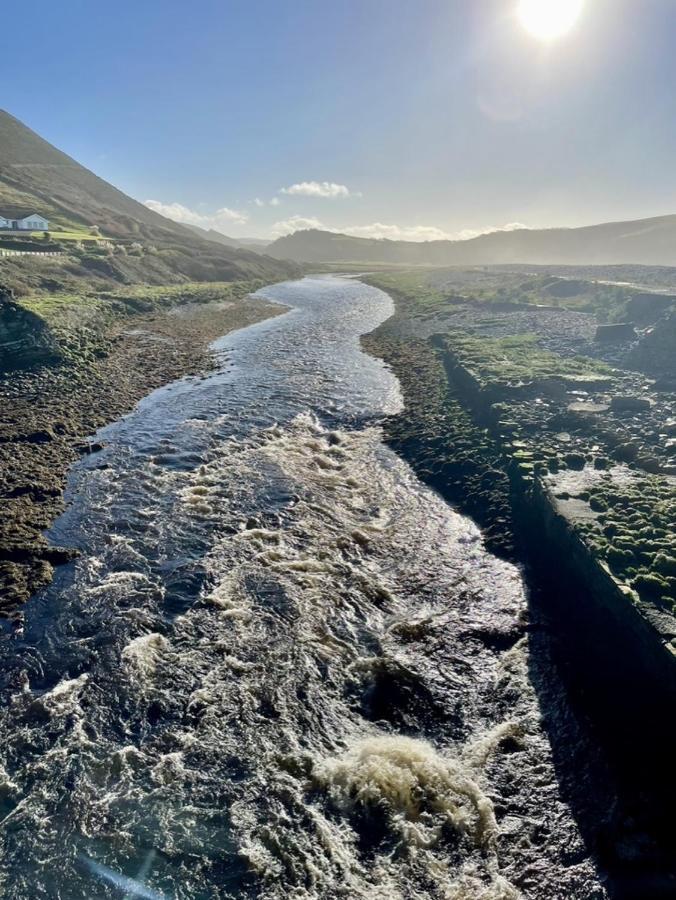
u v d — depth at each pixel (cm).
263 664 1263
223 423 2784
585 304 5375
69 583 1553
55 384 3180
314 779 1005
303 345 4753
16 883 866
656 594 1182
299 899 835
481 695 1177
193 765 1040
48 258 6588
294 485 2112
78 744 1084
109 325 4806
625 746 1021
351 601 1468
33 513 1891
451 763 1029
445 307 6294
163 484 2130
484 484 2014
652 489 1681
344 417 2869
